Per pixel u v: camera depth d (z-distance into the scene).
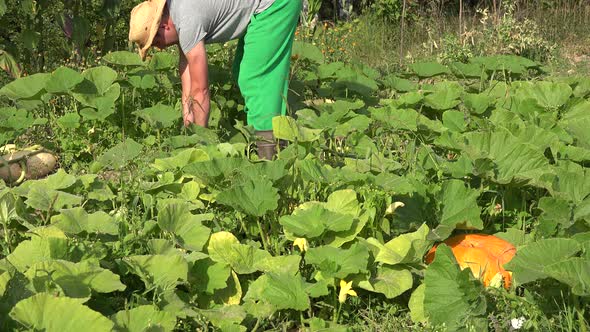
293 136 4.64
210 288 3.49
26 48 7.31
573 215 3.90
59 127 5.84
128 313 3.00
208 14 5.05
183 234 3.72
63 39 8.02
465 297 3.28
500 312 3.42
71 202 3.98
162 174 4.46
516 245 4.04
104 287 3.12
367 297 3.70
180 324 3.34
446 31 10.83
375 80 7.08
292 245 4.00
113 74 5.90
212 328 3.39
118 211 4.11
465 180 4.53
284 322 3.51
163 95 6.35
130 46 7.84
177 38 5.30
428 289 3.34
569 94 5.98
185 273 3.34
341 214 3.66
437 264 3.35
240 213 3.99
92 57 7.96
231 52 7.25
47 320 2.72
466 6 12.69
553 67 9.18
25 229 3.87
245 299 3.49
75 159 5.65
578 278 3.11
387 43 10.75
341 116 5.28
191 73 5.18
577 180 4.14
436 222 4.02
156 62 6.38
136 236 3.71
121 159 4.85
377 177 4.07
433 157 4.72
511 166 4.50
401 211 4.02
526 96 6.10
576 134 5.17
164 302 3.27
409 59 9.53
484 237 3.93
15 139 5.53
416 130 5.34
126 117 6.00
